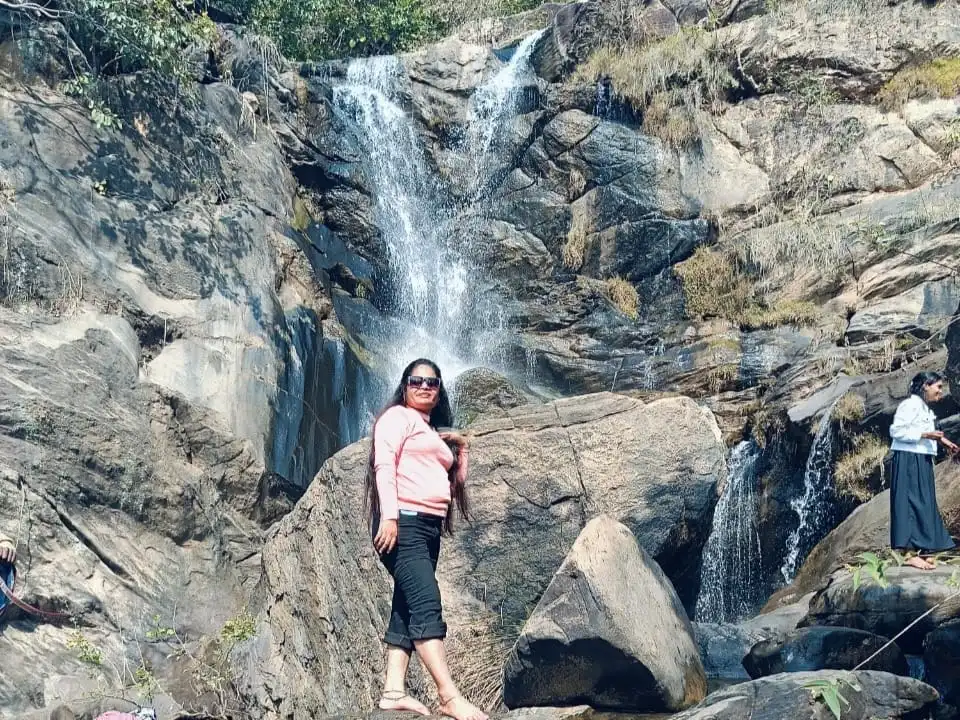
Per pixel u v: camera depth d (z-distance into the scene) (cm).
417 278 1825
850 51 1695
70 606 982
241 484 1232
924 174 1578
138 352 1216
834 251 1534
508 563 767
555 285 1728
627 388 1592
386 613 756
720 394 1503
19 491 987
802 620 856
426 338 1764
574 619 629
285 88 1750
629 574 676
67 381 1086
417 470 549
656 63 1777
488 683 723
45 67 1330
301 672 809
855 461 1219
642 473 780
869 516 1057
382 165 1884
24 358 1068
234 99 1583
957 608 740
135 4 1416
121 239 1286
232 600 1126
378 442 544
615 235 1725
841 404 1255
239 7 1962
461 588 765
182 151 1441
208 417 1233
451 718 522
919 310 1402
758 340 1525
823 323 1497
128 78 1405
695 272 1644
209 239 1386
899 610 775
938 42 1648
